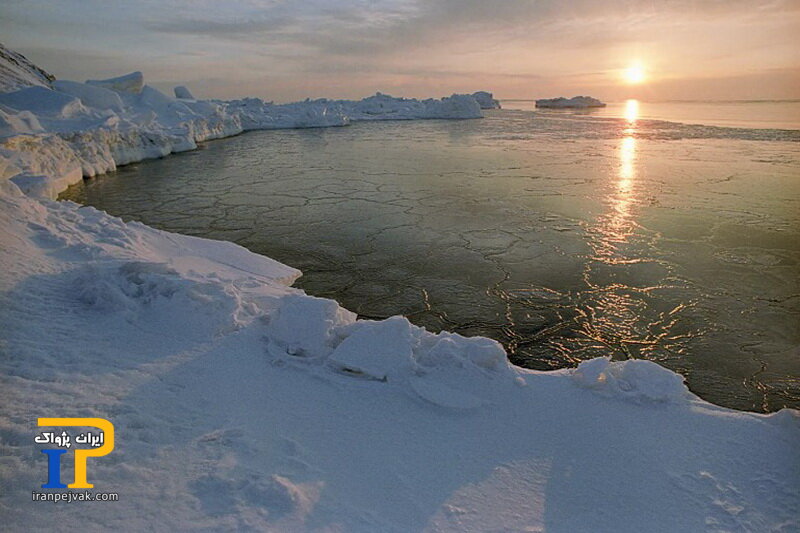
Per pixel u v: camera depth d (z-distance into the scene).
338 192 12.70
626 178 14.14
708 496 2.57
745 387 4.33
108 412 2.80
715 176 14.24
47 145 13.14
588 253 7.77
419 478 2.63
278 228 9.34
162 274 4.80
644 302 5.98
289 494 2.28
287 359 3.75
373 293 6.31
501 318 5.61
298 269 7.13
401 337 3.74
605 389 3.37
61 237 5.86
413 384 3.41
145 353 3.62
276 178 14.76
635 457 2.83
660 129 30.52
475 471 2.71
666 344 5.04
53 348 3.44
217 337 3.96
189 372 3.42
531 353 4.89
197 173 15.64
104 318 4.05
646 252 7.79
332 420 3.09
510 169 16.03
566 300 6.05
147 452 2.53
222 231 9.16
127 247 6.27
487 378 3.46
